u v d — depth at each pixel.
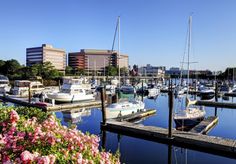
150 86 63.59
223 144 15.24
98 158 4.59
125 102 28.86
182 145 16.84
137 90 56.41
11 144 4.14
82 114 30.41
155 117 29.33
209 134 21.77
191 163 14.09
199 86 68.81
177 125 22.17
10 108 6.38
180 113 23.02
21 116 5.78
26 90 43.19
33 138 4.30
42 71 77.75
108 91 51.16
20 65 87.31
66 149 4.27
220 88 61.53
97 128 22.81
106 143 18.03
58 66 148.00
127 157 15.08
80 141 4.69
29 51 145.88
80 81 45.31
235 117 30.92
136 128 19.47
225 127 24.70
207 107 39.81
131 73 130.88
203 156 15.28
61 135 4.74
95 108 35.34
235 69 114.44
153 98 52.09
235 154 14.79
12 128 4.62
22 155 3.35
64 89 38.16
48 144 4.27
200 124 22.12
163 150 16.44
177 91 52.22
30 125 5.07
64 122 25.39
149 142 18.23
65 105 32.88
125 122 22.03
